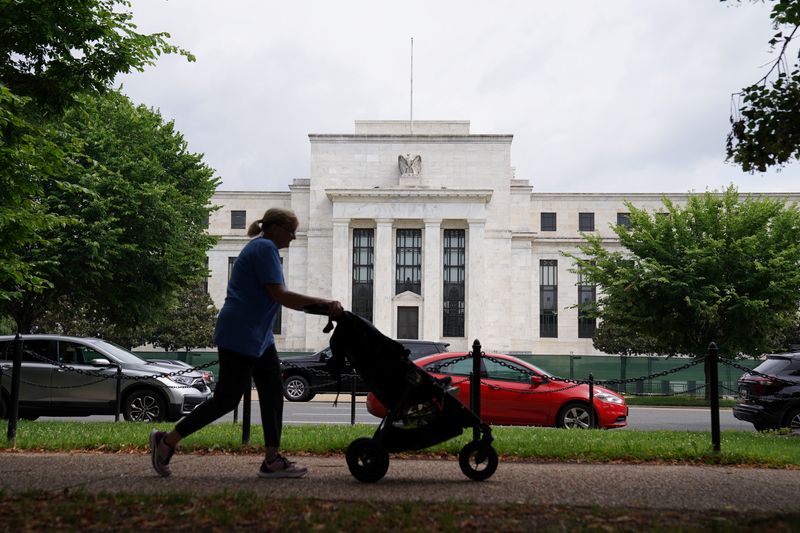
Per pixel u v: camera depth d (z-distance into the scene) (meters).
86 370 15.42
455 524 5.06
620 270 31.66
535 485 6.99
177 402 15.44
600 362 38.84
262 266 6.80
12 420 10.51
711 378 10.18
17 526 4.96
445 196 57.41
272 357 7.14
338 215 57.97
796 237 31.20
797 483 7.53
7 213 12.98
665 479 7.58
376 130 62.66
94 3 13.09
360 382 24.62
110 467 7.87
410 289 58.28
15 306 29.92
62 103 13.18
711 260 30.30
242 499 5.79
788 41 7.89
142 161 30.53
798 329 46.47
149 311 32.44
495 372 15.66
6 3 11.85
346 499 5.97
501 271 59.06
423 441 7.09
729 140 8.34
